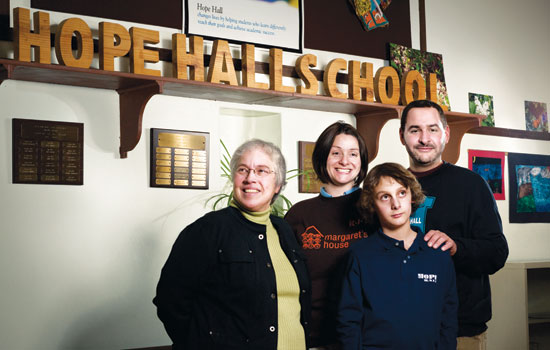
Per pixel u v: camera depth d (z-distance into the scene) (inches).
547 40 193.0
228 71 127.0
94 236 120.3
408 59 162.4
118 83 117.3
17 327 112.3
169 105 130.3
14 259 112.5
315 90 139.3
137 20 126.4
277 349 72.2
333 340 84.4
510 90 185.0
